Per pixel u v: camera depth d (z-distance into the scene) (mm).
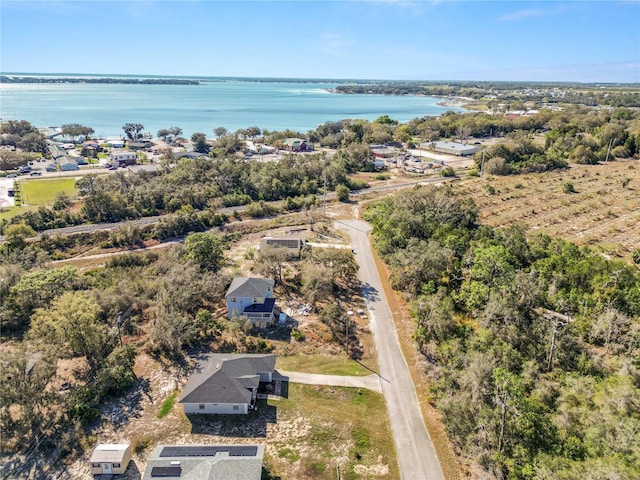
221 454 27750
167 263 58219
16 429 30844
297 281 55188
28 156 135750
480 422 29047
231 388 34219
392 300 51906
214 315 47906
